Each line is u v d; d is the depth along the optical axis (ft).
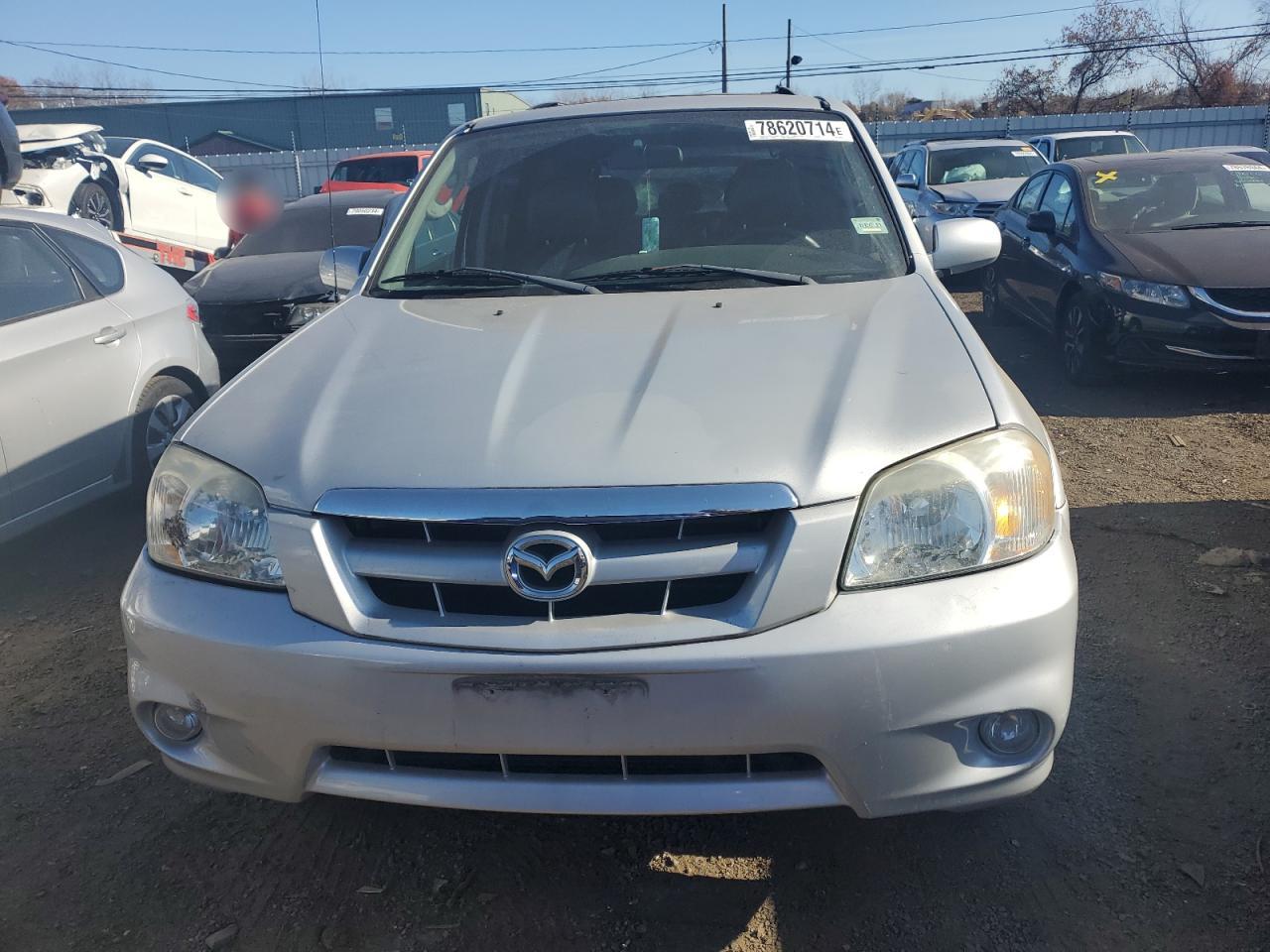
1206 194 24.22
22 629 13.30
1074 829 8.59
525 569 6.80
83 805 9.45
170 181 37.01
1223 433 18.94
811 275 10.48
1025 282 26.58
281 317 24.27
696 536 6.88
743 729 6.73
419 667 6.82
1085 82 156.15
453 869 8.46
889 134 103.19
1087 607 12.32
